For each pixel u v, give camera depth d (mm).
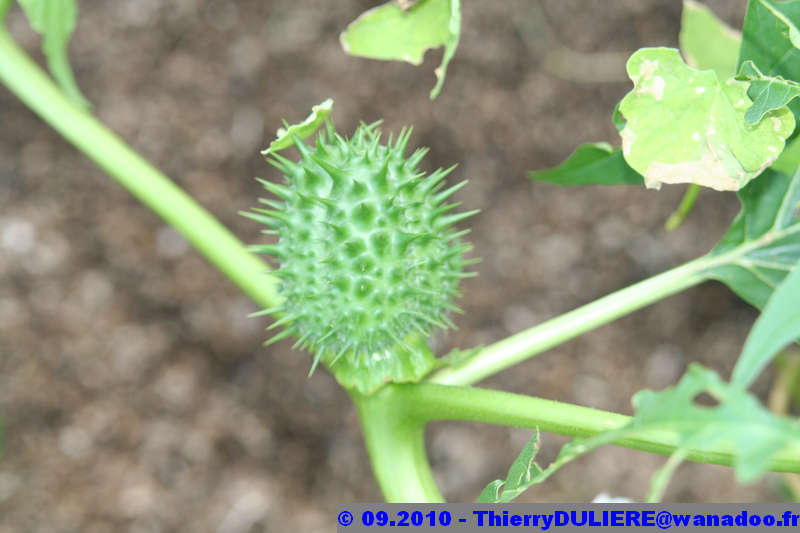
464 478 569
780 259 329
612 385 587
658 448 302
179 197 350
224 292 594
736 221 332
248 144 613
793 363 474
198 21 632
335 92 618
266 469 574
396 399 323
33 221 597
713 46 370
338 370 327
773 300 267
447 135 616
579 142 615
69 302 587
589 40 630
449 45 312
